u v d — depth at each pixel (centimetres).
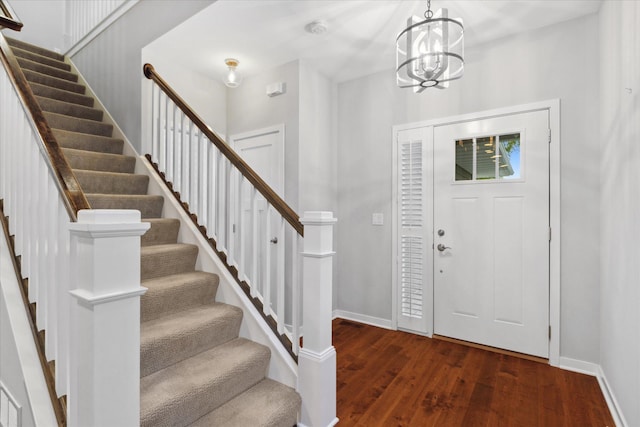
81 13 385
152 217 257
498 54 261
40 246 138
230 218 221
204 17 238
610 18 195
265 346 188
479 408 186
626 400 163
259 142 332
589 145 226
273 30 254
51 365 130
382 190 322
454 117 281
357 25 246
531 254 248
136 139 295
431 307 292
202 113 335
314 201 320
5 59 160
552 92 240
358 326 321
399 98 312
